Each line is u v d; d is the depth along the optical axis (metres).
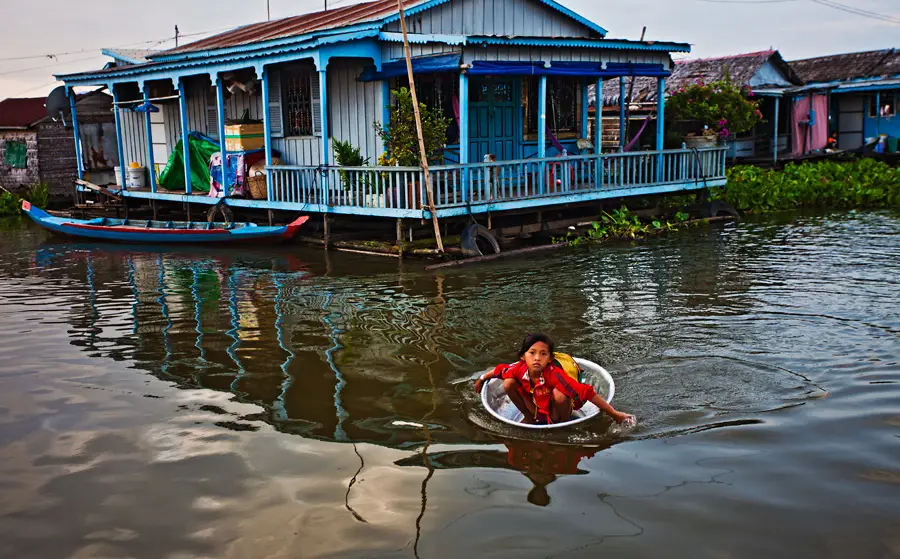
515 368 6.09
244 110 18.36
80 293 11.53
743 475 5.04
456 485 5.02
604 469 5.18
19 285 12.32
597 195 15.44
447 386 6.91
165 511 4.80
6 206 24.31
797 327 8.45
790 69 29.20
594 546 4.26
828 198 20.45
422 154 12.78
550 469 5.21
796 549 4.20
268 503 4.85
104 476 5.30
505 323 9.00
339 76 15.97
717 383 6.73
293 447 5.68
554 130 17.47
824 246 13.96
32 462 5.56
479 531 4.44
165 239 16.36
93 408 6.60
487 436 5.78
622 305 9.73
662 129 17.16
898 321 8.59
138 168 21.12
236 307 10.25
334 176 14.66
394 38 14.18
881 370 6.96
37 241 17.81
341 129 16.19
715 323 8.72
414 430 5.93
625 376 6.98
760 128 28.56
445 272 12.27
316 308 10.05
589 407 6.30
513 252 13.70
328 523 4.58
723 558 4.12
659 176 16.72
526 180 14.22
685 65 30.16
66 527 4.66
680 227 16.88
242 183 16.70
